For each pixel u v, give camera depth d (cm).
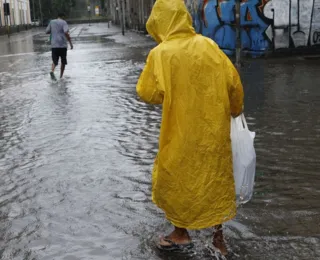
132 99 958
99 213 428
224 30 1747
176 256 350
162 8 333
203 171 331
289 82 1094
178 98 327
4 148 649
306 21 1606
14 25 6750
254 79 1166
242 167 353
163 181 338
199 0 1952
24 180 519
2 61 2064
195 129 327
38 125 769
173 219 344
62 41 1338
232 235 377
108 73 1414
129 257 351
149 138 665
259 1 1581
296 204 430
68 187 493
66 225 407
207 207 334
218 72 326
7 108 931
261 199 444
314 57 1578
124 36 3778
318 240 364
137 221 409
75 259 351
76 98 996
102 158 582
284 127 693
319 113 768
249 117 762
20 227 407
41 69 1639
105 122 767
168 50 326
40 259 353
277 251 351
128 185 491
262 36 1602
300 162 543
